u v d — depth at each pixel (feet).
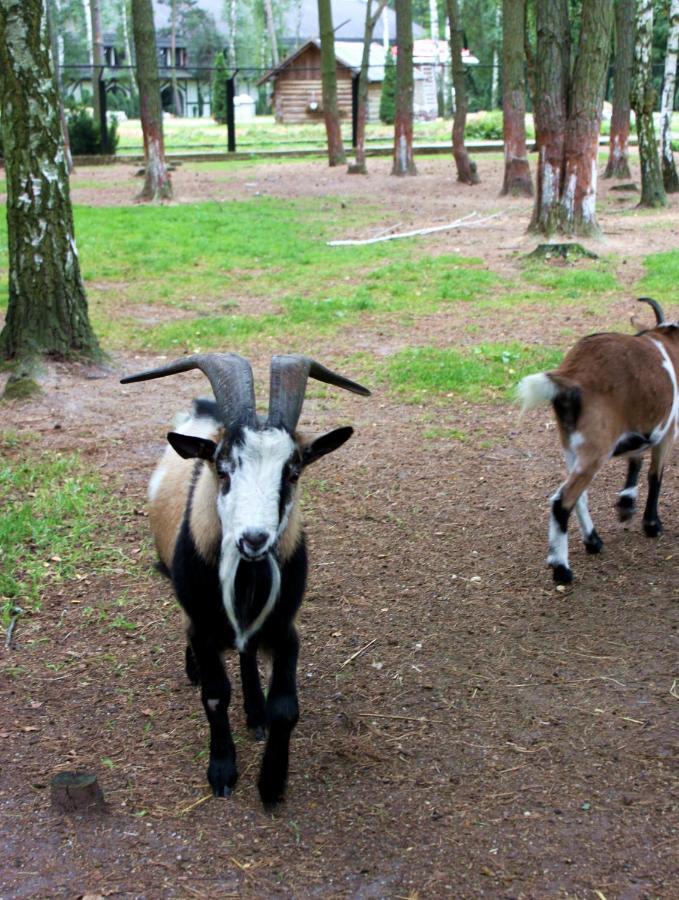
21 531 12.80
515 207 41.93
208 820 8.91
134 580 12.07
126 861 8.54
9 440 15.60
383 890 8.30
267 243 32.65
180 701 10.21
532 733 9.75
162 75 124.06
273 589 8.63
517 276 26.78
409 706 10.14
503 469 14.82
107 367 18.70
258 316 23.07
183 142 77.71
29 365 17.76
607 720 9.87
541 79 30.09
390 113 95.66
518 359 18.94
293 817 8.93
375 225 37.45
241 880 8.39
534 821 8.83
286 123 95.04
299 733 9.82
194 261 29.84
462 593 11.86
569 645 10.93
